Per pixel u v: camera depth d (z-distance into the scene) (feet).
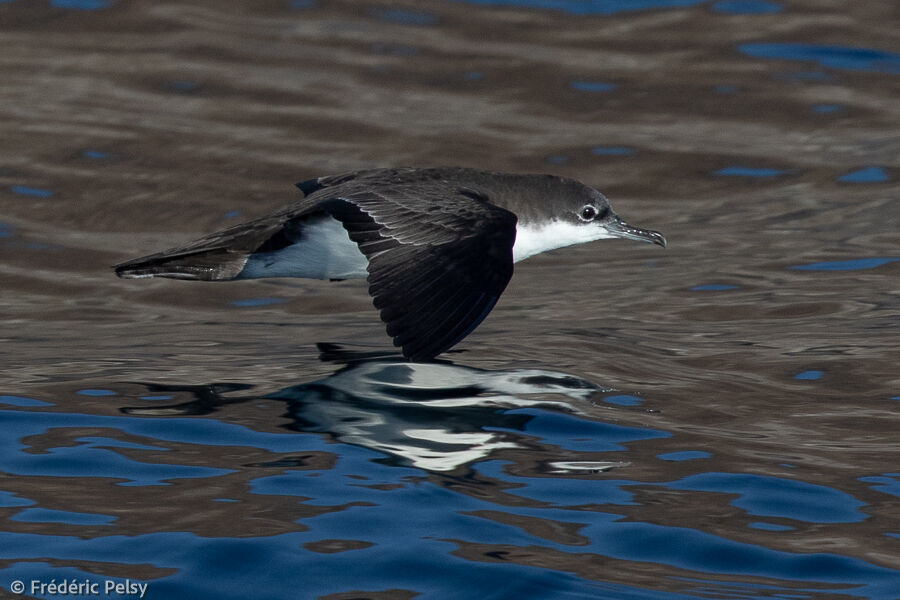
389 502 28.07
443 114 60.90
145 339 41.09
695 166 57.52
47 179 54.03
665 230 52.54
